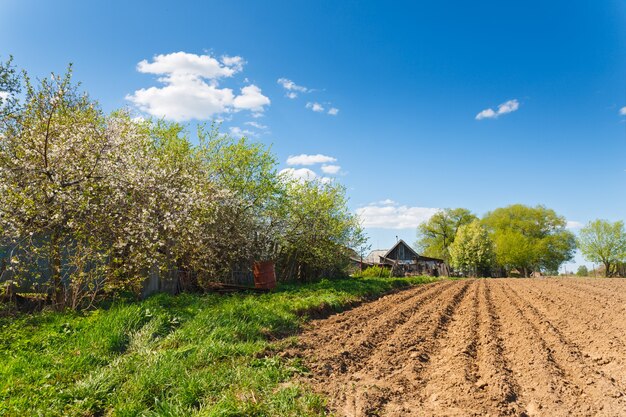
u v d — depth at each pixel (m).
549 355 7.93
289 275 23.14
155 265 12.66
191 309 10.21
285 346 8.29
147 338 7.84
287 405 5.38
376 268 32.31
